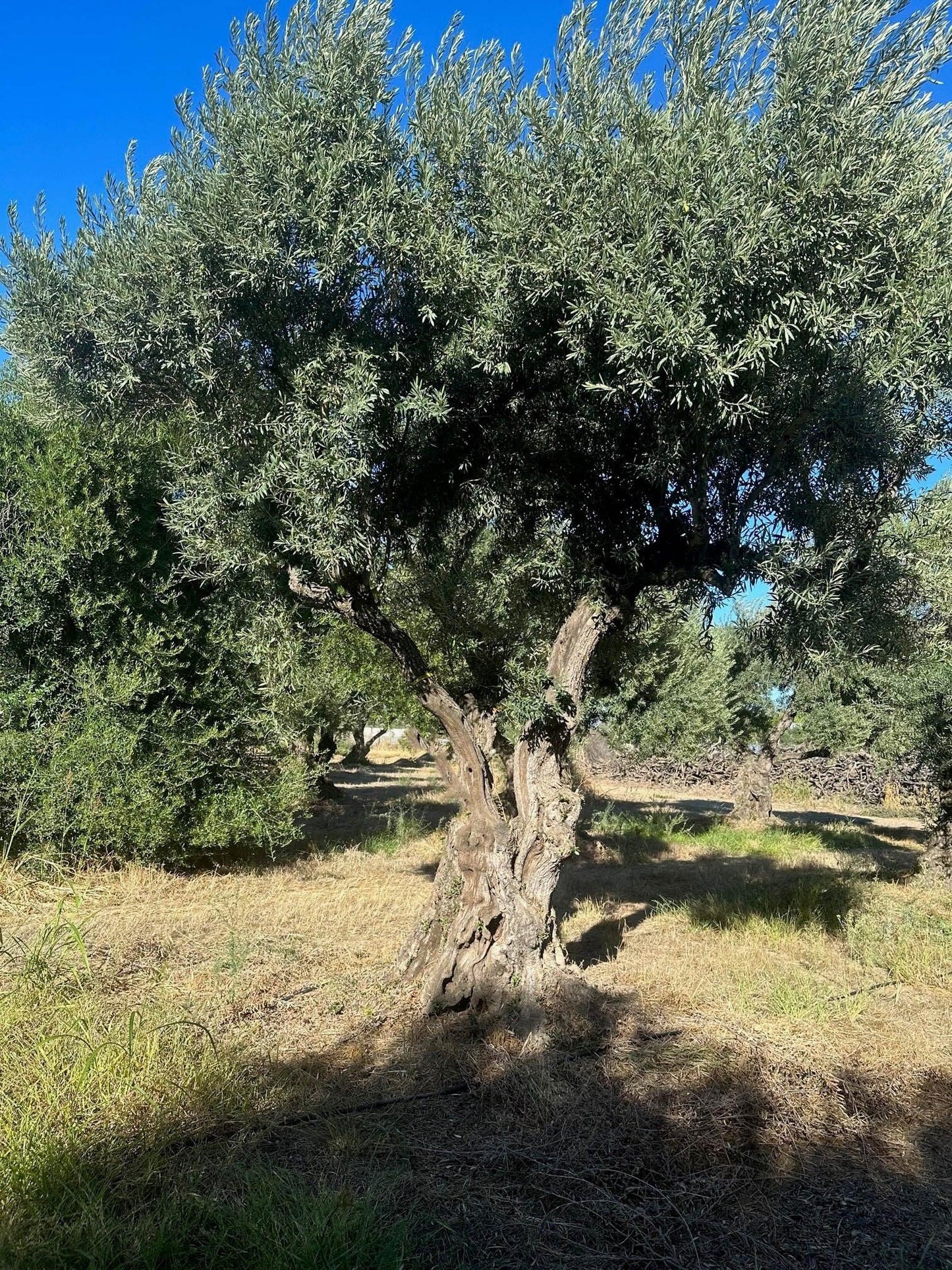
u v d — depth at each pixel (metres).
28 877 7.20
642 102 4.36
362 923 7.32
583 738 9.70
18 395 9.66
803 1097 4.07
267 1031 4.69
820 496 4.98
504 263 4.37
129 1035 4.07
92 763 8.77
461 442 5.28
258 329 4.68
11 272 4.71
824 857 12.66
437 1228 3.00
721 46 4.45
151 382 4.94
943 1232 3.10
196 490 4.92
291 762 10.98
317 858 10.88
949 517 5.07
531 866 5.16
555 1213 3.12
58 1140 3.26
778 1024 4.92
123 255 4.62
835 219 4.09
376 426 4.69
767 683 17.53
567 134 4.39
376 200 4.44
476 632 6.35
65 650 9.43
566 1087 4.07
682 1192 3.27
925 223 4.29
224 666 10.27
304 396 4.46
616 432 5.20
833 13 4.25
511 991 4.85
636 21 4.55
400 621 7.78
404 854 11.48
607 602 5.43
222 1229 2.82
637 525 5.62
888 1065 4.48
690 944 6.73
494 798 5.39
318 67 4.34
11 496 9.21
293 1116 3.73
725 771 25.97
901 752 16.20
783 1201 3.26
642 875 10.64
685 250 4.00
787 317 4.25
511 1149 3.53
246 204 4.27
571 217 4.31
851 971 6.07
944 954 6.42
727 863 11.84
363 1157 3.44
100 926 6.86
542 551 5.59
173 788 9.41
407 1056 4.41
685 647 13.31
